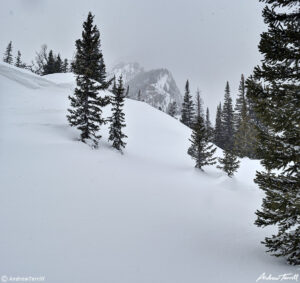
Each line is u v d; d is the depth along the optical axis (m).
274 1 5.59
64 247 5.45
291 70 5.38
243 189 17.53
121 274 4.56
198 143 20.48
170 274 4.69
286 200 5.05
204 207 10.74
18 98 23.59
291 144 5.22
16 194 8.10
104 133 22.98
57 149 14.52
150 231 7.06
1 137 14.33
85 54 18.47
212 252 5.97
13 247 5.16
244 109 33.22
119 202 9.37
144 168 17.06
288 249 5.41
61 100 27.06
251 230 8.23
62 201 8.31
